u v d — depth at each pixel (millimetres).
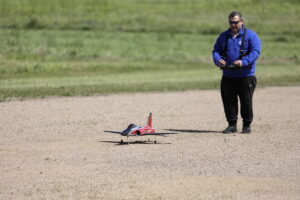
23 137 42062
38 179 28688
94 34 167125
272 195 25922
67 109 58562
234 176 29625
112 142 40375
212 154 35688
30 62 114938
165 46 155125
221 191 26531
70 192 26156
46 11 194375
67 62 119375
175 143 40000
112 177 29203
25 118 51812
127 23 193125
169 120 52312
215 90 82812
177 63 130125
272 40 177500
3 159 33781
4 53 123062
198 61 134750
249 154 35750
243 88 44375
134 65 121812
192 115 56031
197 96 74312
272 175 29922
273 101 68688
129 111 57969
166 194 25922
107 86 84562
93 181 28312
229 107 45094
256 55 43281
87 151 36656
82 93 74500
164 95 74938
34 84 87000
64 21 184250
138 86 85375
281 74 109625
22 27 168875
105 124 48906
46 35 156625
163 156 34969
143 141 40969
